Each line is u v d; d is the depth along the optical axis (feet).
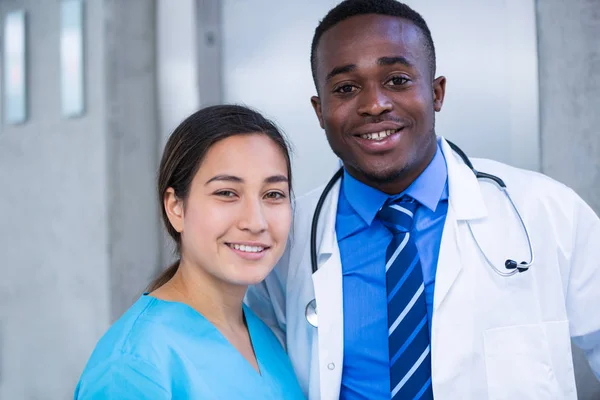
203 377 3.05
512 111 5.39
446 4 5.62
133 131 6.60
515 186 3.81
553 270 3.60
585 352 3.98
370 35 3.48
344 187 3.99
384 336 3.55
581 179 5.24
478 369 3.47
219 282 3.32
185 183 3.23
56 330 6.83
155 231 6.79
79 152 6.64
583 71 5.20
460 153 4.01
